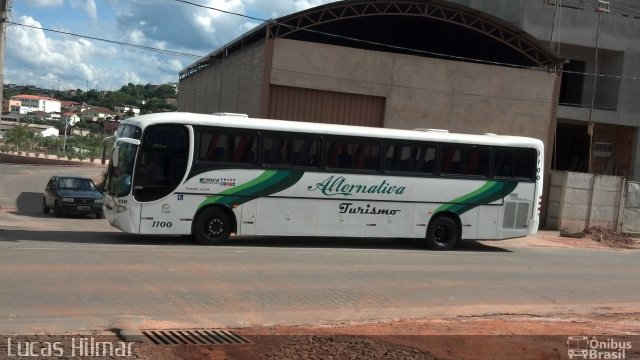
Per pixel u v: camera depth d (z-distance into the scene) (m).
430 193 17.62
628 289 13.05
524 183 18.59
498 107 25.64
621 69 32.41
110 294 9.18
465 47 30.23
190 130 15.43
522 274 14.08
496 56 30.09
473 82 25.30
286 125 16.33
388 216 17.25
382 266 13.73
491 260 16.27
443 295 11.03
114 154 15.02
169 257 12.89
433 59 24.75
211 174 15.59
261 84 22.86
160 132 15.23
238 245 16.03
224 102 28.70
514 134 25.83
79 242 14.81
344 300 10.07
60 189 23.92
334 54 23.44
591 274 14.90
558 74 26.36
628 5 32.56
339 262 13.88
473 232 18.16
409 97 24.48
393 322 8.75
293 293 10.28
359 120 24.06
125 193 14.98
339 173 16.72
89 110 157.88
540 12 31.28
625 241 24.61
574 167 35.16
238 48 28.53
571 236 24.61
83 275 10.34
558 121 33.72
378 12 24.55
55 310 8.09
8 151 71.25
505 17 32.72
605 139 34.66
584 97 33.28
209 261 12.73
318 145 16.59
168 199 15.24
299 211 16.39
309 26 23.66
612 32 32.12
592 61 33.31
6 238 14.87
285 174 16.23
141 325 7.64
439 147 17.77
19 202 29.72
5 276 9.83
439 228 17.89
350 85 23.69
